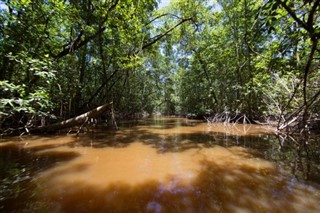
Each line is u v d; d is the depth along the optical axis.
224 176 3.65
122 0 9.10
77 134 8.53
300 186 3.14
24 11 7.41
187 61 20.52
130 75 16.39
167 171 3.94
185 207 2.51
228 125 12.98
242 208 2.48
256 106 13.12
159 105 31.72
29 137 7.94
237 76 14.26
